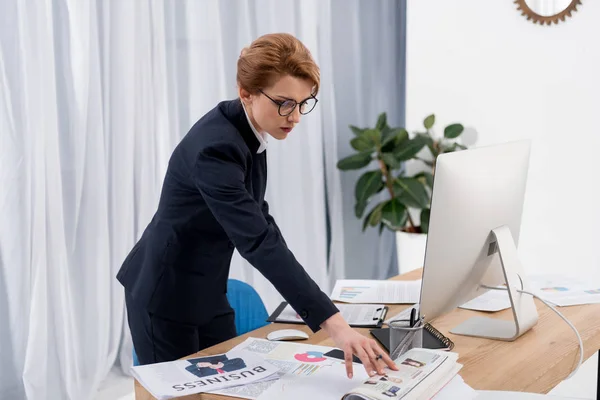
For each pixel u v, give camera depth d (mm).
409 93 4078
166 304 1708
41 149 2527
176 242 1653
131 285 1753
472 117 3828
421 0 3945
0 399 2531
